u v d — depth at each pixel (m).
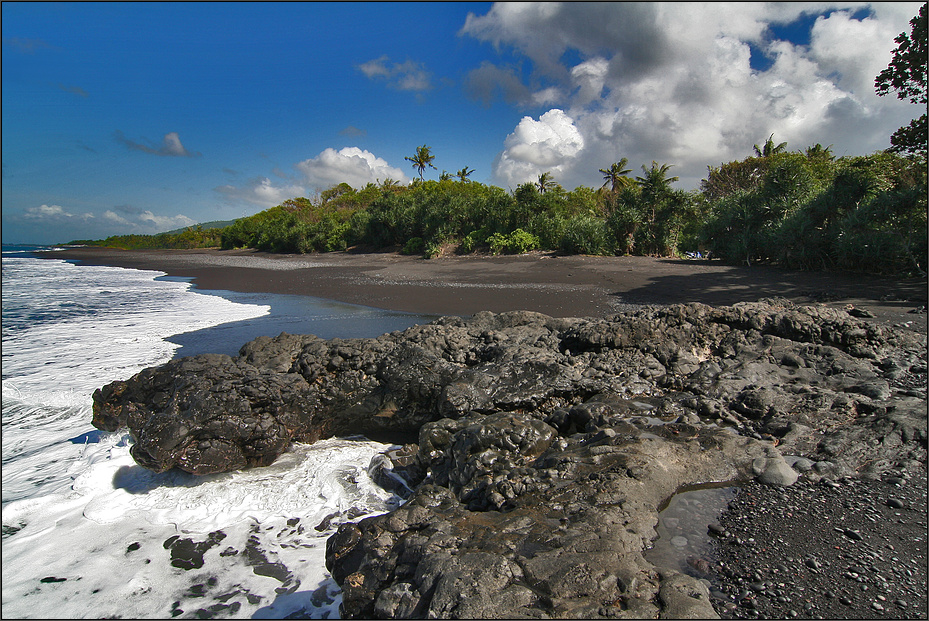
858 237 14.27
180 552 4.15
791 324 7.07
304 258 37.56
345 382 6.67
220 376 5.77
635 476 3.88
